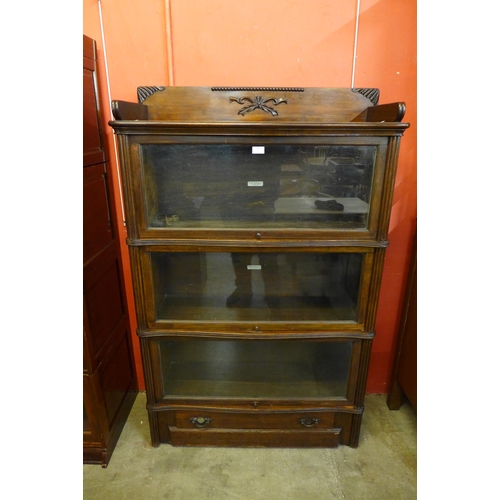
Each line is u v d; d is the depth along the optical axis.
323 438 1.50
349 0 1.32
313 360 1.62
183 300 1.49
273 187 1.27
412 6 1.33
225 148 1.18
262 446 1.52
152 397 1.44
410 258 1.62
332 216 1.27
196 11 1.33
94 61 1.35
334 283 1.48
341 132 1.10
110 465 1.45
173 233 1.21
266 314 1.40
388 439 1.58
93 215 1.34
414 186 1.53
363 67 1.39
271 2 1.32
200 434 1.50
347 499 1.32
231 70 1.39
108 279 1.48
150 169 1.22
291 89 1.33
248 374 1.59
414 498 1.32
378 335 1.77
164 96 1.33
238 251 1.24
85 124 1.29
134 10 1.33
